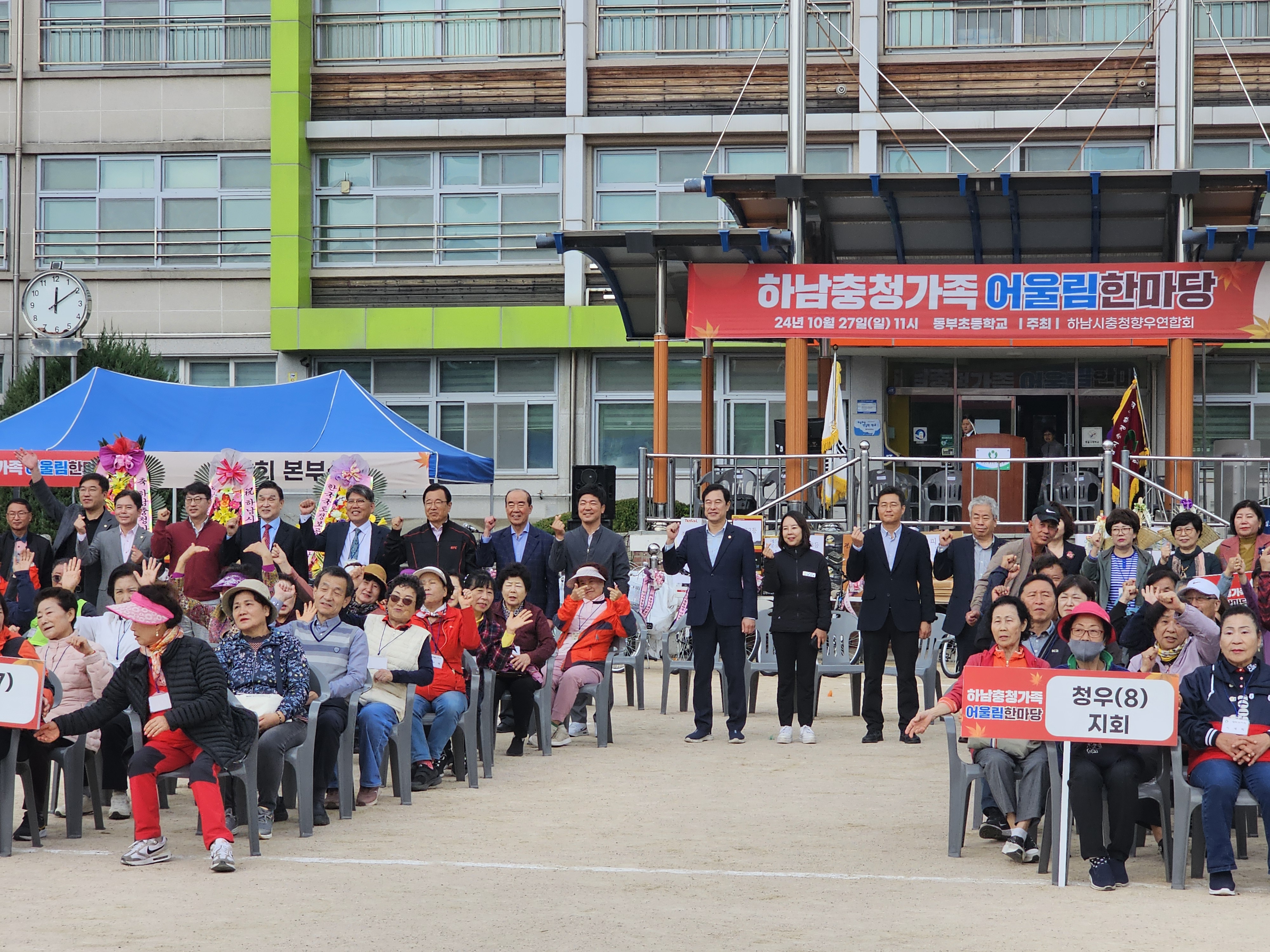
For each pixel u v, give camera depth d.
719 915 6.02
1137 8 23.73
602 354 25.22
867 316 16.64
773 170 24.73
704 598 11.30
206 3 25.98
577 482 17.78
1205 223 17.50
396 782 8.98
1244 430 23.34
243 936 5.65
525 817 8.29
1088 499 15.62
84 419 15.99
